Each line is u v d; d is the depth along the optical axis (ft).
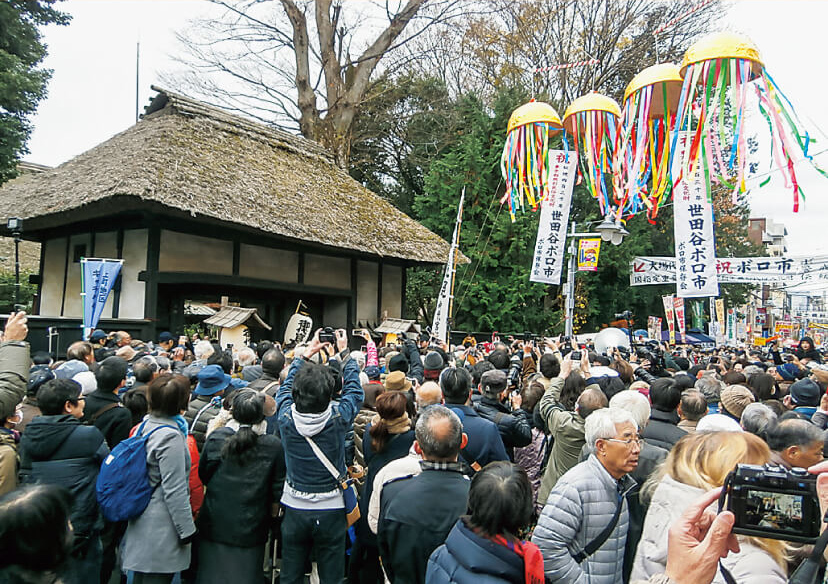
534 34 83.56
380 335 55.52
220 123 51.42
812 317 199.62
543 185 32.96
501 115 73.15
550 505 8.61
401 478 9.76
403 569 8.86
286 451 11.48
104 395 14.07
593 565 8.44
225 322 36.37
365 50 78.23
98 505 11.46
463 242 69.67
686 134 25.49
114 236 43.06
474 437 12.32
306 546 11.51
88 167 43.96
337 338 14.37
